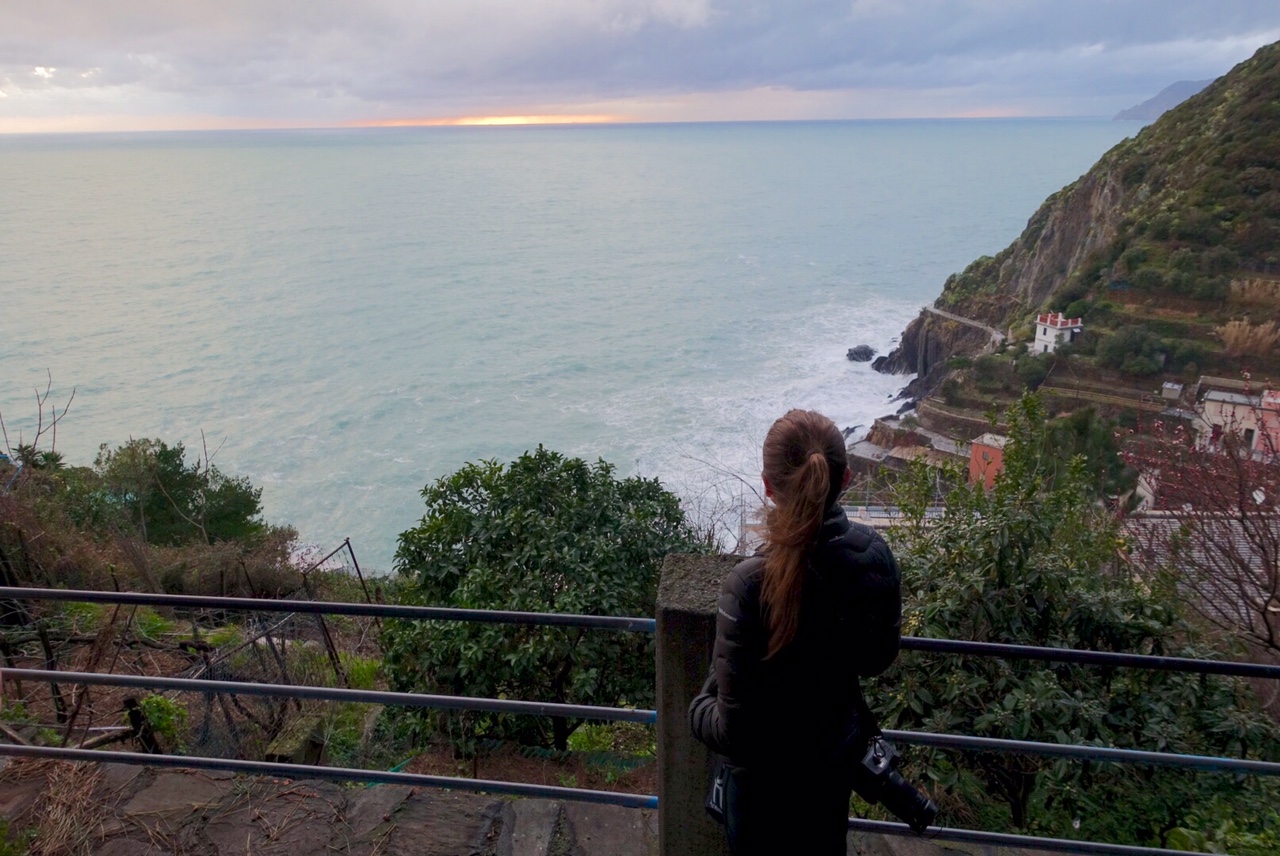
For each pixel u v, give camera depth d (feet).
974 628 13.53
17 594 8.75
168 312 385.50
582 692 23.08
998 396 173.68
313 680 23.25
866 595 5.13
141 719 17.62
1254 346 150.30
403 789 9.77
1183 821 11.86
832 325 336.90
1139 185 231.71
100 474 70.49
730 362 278.26
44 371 283.38
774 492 5.22
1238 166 199.72
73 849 8.88
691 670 6.81
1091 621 13.65
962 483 17.35
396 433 215.51
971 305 268.41
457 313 379.96
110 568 36.14
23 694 20.83
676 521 29.01
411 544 25.98
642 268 499.51
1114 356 159.53
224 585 42.80
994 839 8.79
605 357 291.58
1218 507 28.32
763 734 5.22
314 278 476.95
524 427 215.92
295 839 9.01
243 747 19.31
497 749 23.15
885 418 188.34
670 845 7.41
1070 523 17.11
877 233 639.76
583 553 25.14
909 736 8.50
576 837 8.98
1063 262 249.55
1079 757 8.27
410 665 24.06
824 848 5.60
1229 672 7.48
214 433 220.64
